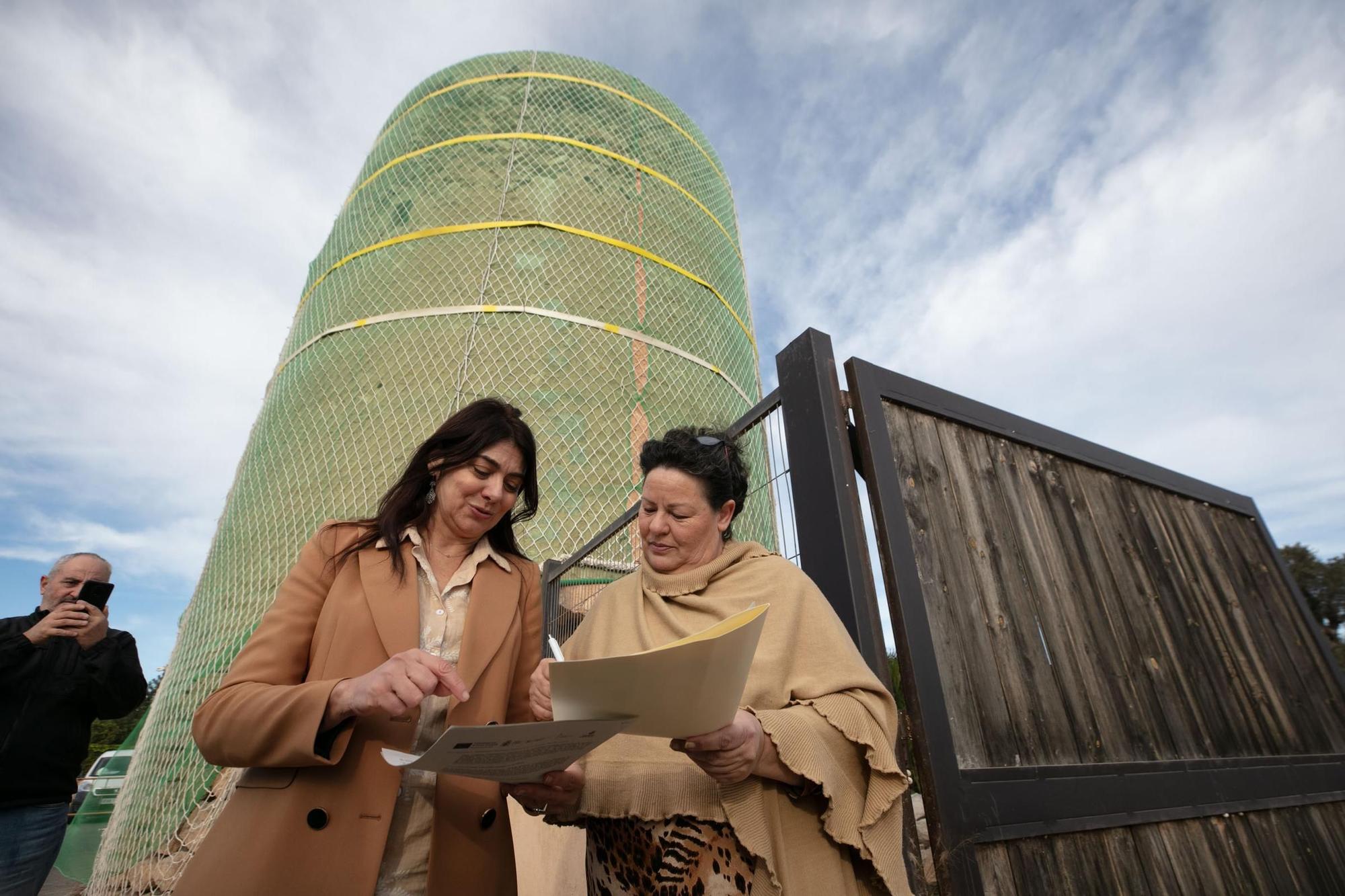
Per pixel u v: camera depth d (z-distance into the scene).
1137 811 2.35
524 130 9.80
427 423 6.85
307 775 1.25
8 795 2.53
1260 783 2.90
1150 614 3.00
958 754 1.94
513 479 1.63
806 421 2.24
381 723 1.34
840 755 1.34
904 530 2.15
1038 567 2.62
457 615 1.55
